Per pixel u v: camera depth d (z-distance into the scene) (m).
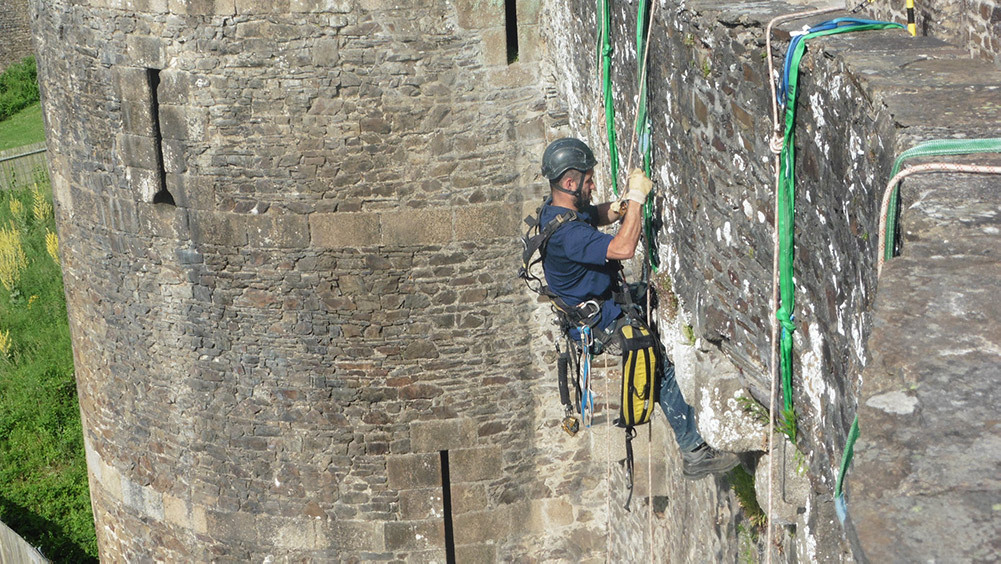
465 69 8.50
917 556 1.61
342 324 9.16
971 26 5.81
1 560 13.38
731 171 4.26
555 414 9.52
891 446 1.83
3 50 39.53
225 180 8.91
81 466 16.05
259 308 9.26
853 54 3.28
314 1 8.30
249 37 8.46
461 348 9.22
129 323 9.87
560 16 7.94
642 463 8.52
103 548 11.33
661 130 5.25
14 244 22.66
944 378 1.96
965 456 1.79
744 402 4.35
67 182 9.84
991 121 2.74
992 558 1.59
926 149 2.65
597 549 9.95
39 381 18.00
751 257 4.16
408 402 9.35
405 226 8.84
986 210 2.43
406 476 9.55
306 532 9.84
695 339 4.89
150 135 9.00
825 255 3.44
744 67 3.98
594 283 5.23
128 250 9.58
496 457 9.56
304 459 9.64
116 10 8.74
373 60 8.44
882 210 2.70
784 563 4.56
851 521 1.71
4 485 15.72
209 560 10.31
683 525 6.94
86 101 9.27
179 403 9.89
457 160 8.71
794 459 4.03
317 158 8.70
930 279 2.25
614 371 9.13
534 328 9.27
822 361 3.57
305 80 8.51
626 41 5.82
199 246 9.21
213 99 8.70
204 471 10.02
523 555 9.91
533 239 5.24
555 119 8.67
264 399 9.55
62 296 21.23
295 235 8.93
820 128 3.41
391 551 9.77
